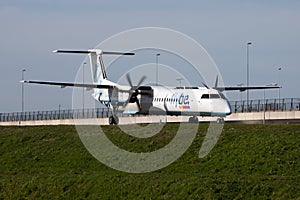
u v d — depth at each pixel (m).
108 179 65.81
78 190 66.25
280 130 74.00
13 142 90.44
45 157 82.44
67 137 87.44
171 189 59.31
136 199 60.47
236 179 58.50
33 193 69.12
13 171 80.25
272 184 56.19
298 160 64.75
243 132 74.75
